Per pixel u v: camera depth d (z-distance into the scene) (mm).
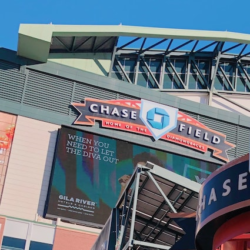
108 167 51438
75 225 48688
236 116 58344
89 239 48156
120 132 53594
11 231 47156
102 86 54906
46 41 51062
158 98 56281
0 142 50375
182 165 53906
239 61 63750
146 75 60625
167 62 61875
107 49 58969
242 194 15031
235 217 15586
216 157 55688
